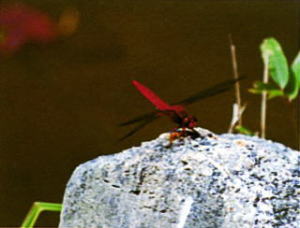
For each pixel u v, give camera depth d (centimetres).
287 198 97
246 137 104
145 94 99
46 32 161
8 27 158
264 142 102
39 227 166
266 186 97
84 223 98
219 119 159
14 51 163
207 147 99
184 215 96
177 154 98
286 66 117
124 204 97
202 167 97
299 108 155
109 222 98
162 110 99
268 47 118
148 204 97
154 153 99
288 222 96
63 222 99
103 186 98
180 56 168
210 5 167
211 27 167
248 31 167
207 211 96
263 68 165
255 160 98
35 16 159
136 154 99
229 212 96
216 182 97
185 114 100
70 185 99
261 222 96
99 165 99
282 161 99
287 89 118
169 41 168
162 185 97
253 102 165
